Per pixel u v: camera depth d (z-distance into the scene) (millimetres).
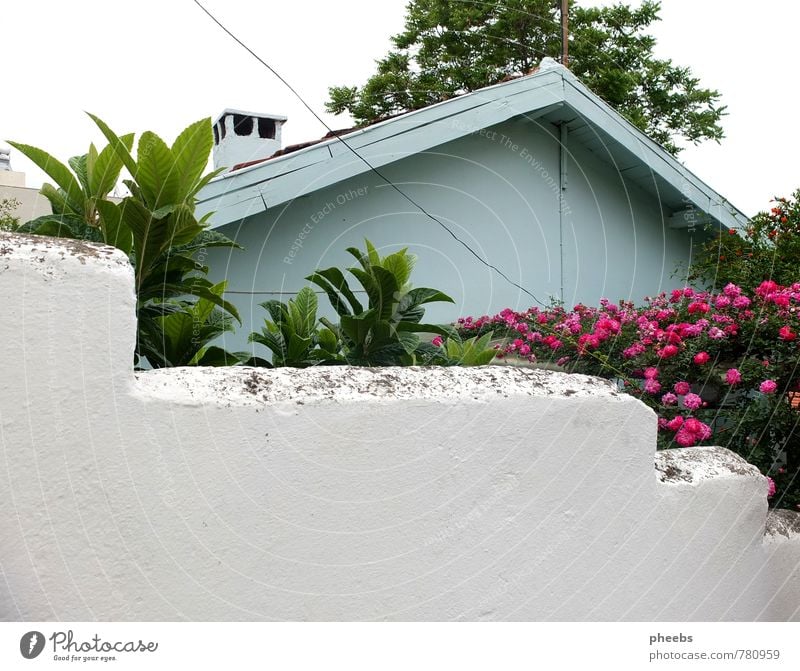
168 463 1390
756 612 2102
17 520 1289
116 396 1353
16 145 2027
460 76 8281
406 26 8523
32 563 1300
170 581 1396
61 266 1316
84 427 1329
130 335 1374
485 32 8297
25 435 1291
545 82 4828
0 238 1322
